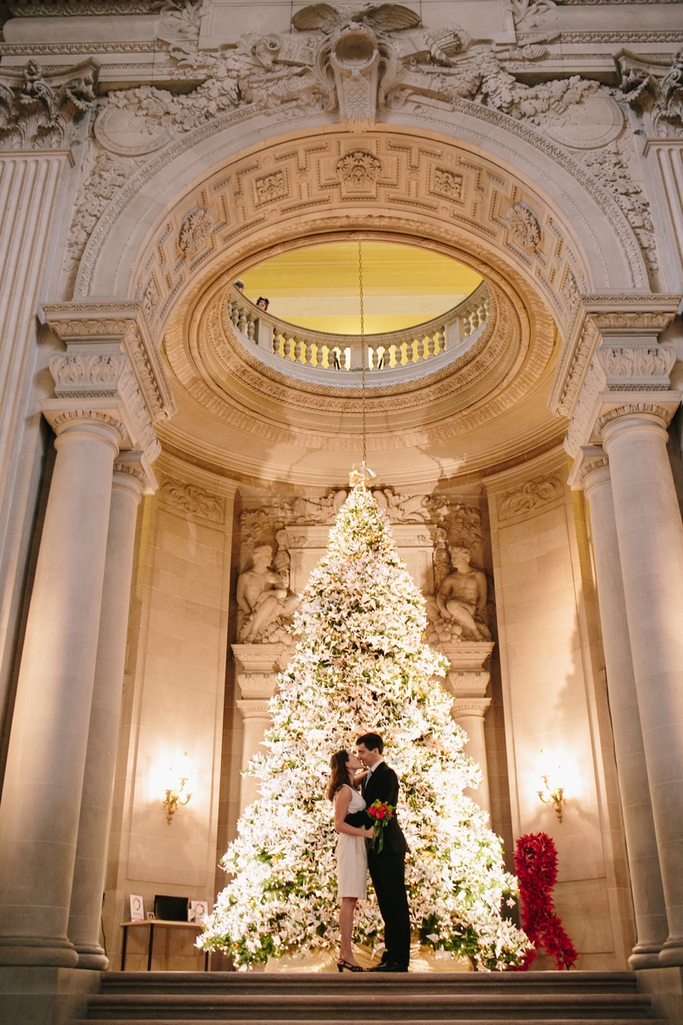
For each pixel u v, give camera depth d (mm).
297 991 6117
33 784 6445
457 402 13352
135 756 11289
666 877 6461
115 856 10633
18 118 9328
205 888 11438
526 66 9742
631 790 7398
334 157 9844
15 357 7965
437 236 10969
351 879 6484
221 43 9852
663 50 9789
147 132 9445
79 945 6633
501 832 12055
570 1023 5605
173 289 9789
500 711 12773
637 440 7820
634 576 7379
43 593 7113
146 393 8555
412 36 9867
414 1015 5828
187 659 12438
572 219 8883
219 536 13586
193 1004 5914
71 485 7520
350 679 8492
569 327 9195
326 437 13961
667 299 8156
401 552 13844
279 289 16750
